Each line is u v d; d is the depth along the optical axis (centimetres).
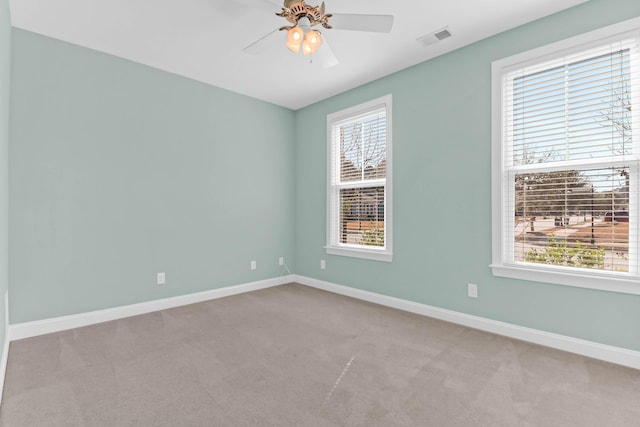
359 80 350
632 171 206
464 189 279
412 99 314
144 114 313
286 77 342
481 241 269
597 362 210
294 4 183
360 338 251
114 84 295
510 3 220
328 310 321
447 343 241
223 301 354
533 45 240
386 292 340
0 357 186
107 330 267
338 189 400
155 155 321
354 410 161
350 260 378
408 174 317
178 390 179
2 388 177
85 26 248
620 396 172
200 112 354
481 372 198
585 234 224
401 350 229
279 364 209
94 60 284
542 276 236
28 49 252
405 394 175
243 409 162
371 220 361
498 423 151
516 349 230
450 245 288
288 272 446
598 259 219
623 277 207
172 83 332
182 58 300
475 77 271
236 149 388
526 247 251
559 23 229
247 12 231
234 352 226
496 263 259
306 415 157
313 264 427
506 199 259
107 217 292
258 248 411
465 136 277
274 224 429
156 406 164
